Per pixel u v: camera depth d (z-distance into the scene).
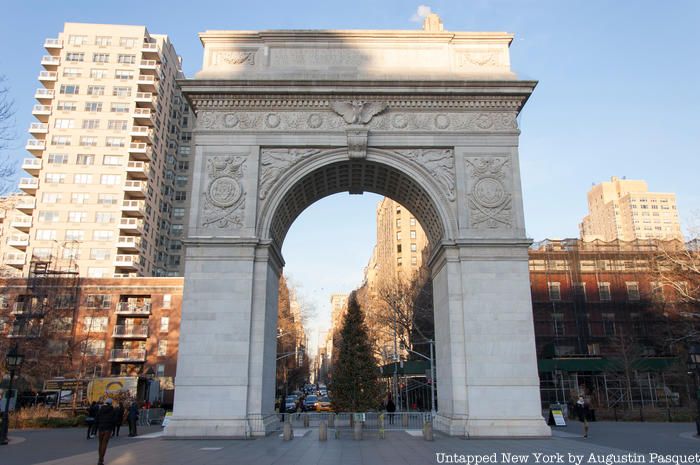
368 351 39.88
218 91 32.53
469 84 32.62
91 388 50.81
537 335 64.75
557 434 31.22
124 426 43.22
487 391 28.77
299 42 34.56
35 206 84.50
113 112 89.38
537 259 67.31
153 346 70.62
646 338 64.56
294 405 63.09
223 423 27.94
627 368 54.22
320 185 35.53
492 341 29.44
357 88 32.62
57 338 61.62
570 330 65.12
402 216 113.25
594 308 66.06
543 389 60.69
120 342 72.81
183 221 100.69
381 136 32.56
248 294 29.83
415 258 110.56
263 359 29.58
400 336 65.94
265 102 32.97
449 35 34.69
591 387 61.19
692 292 55.47
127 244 83.38
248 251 30.44
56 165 86.38
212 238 30.41
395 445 25.50
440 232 33.53
